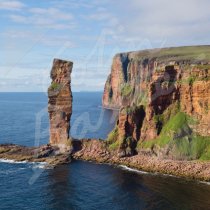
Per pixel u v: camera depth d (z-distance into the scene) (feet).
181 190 407.03
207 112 523.70
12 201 364.79
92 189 408.67
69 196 383.45
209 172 459.73
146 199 376.48
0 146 583.58
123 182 436.76
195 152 507.71
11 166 500.33
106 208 350.23
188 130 532.73
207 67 536.01
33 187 410.93
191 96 542.98
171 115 558.56
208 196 387.34
